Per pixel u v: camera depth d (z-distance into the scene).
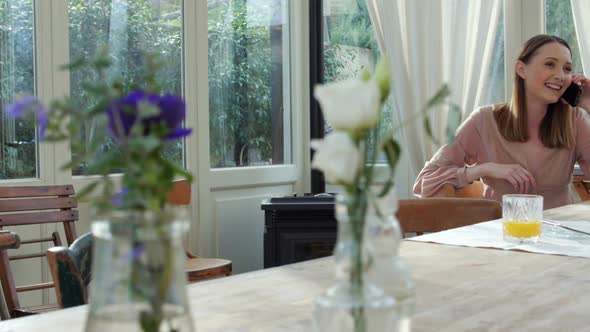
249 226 4.33
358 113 0.55
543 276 1.25
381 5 4.06
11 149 3.25
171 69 3.95
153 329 0.53
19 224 2.87
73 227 3.06
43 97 3.32
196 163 4.02
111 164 0.51
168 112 0.50
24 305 3.27
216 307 1.01
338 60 4.53
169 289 0.53
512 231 1.62
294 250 3.65
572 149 3.04
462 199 2.17
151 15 3.85
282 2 4.57
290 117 4.64
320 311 0.61
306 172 4.68
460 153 3.12
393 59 4.05
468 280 1.22
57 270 1.05
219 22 4.21
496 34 3.99
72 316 0.95
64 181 3.36
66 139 0.51
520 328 0.91
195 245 4.02
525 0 3.91
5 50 3.24
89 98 3.50
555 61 2.94
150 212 0.52
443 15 3.99
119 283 0.53
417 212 2.17
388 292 0.60
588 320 0.95
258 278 1.22
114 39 3.66
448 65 3.98
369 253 0.60
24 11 3.29
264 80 4.48
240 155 4.33
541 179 3.03
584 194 3.24
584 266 1.35
